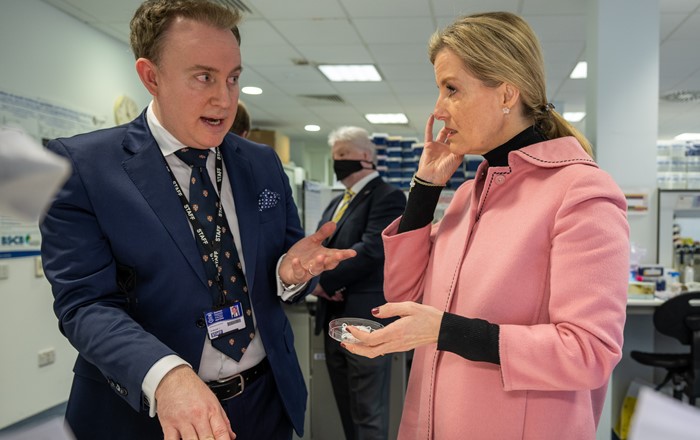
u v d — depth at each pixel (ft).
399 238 3.44
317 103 22.48
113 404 3.01
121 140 3.13
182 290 3.02
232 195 3.40
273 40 14.08
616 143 10.59
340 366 7.75
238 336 3.20
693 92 20.24
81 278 2.89
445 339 2.58
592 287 2.42
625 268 2.47
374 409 7.31
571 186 2.61
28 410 10.57
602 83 10.64
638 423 1.63
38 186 0.97
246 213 3.36
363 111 24.31
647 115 10.52
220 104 2.92
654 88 10.48
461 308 2.88
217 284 3.14
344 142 7.86
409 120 26.61
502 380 2.55
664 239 10.44
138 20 2.96
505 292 2.71
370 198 7.63
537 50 2.88
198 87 2.87
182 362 2.52
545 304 2.70
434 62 3.02
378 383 7.33
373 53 15.33
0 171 0.92
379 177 7.98
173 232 3.01
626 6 10.53
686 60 15.96
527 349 2.45
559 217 2.59
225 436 2.22
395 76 17.99
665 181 12.02
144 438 2.97
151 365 2.48
